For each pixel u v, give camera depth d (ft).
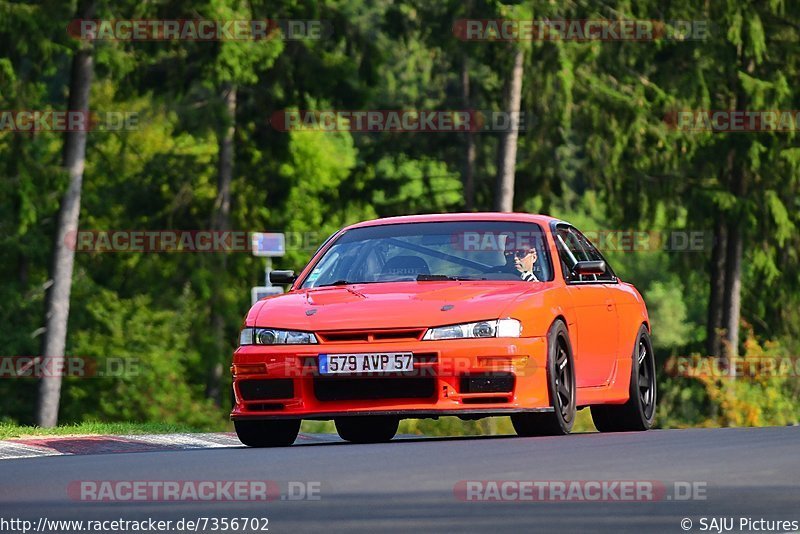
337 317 96.32
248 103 377.71
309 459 76.69
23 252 375.66
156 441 110.01
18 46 280.51
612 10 333.01
